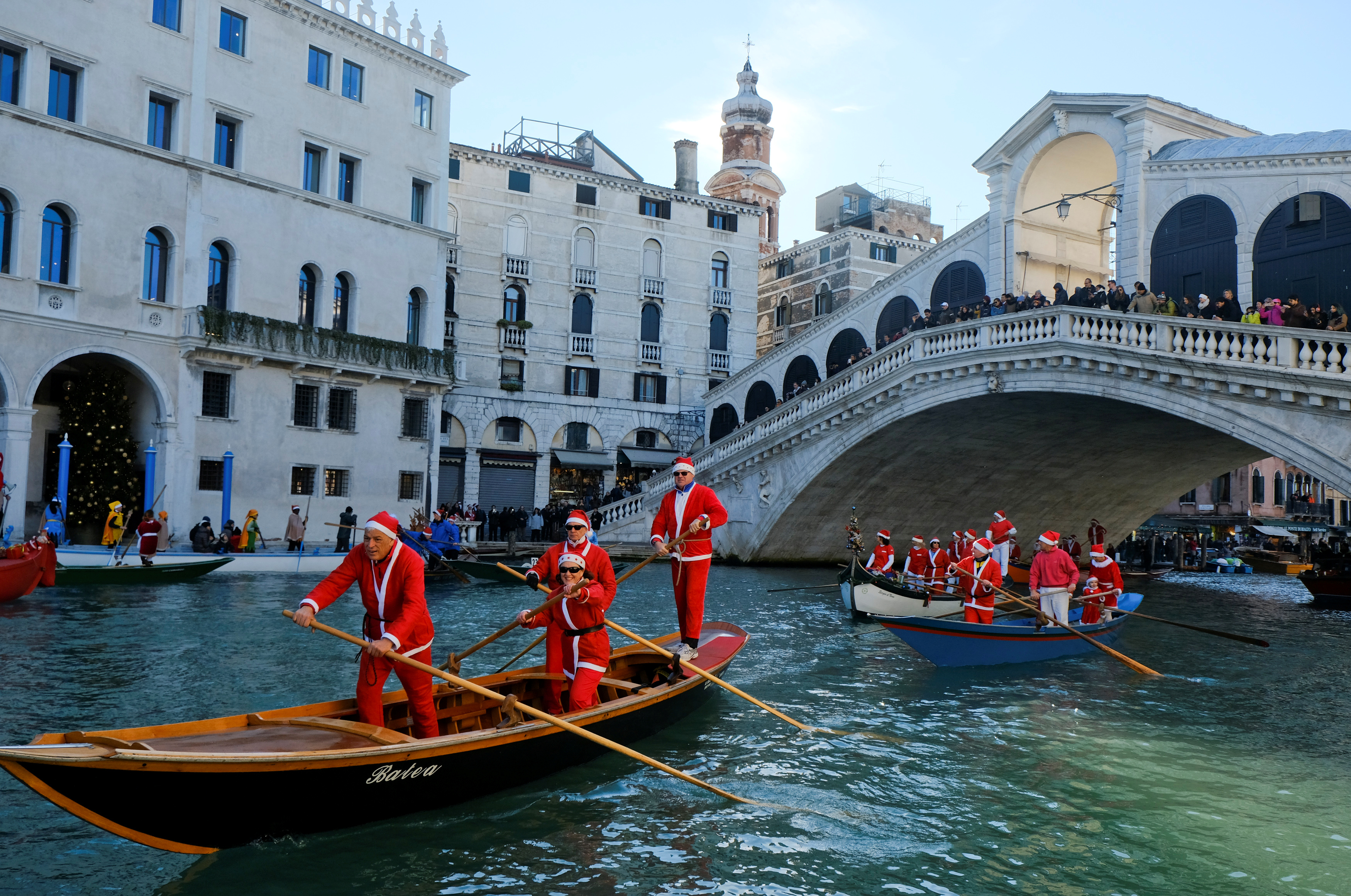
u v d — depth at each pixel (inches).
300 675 426.6
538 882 224.5
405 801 243.6
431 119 1208.2
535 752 276.7
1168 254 854.5
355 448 1093.8
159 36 935.7
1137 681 482.3
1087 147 986.1
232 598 672.4
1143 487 1248.2
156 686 396.2
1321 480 614.9
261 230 1015.0
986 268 1090.1
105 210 894.4
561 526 1278.3
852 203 1910.7
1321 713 414.3
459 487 1360.7
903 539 1246.9
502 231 1395.2
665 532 362.9
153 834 206.2
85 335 881.5
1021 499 1239.5
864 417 992.2
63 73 882.1
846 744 349.4
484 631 591.2
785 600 788.6
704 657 397.7
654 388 1519.4
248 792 211.9
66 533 890.7
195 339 937.5
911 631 486.3
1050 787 305.7
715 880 229.0
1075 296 824.3
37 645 474.0
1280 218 766.5
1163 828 270.5
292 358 1015.0
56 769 188.1
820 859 244.4
